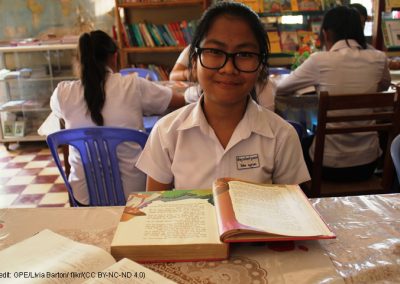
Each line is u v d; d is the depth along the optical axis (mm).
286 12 3535
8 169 3189
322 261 672
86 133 1446
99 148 1479
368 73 1930
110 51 1689
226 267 662
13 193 2742
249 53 941
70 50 3539
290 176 1080
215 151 1020
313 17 3646
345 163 1842
